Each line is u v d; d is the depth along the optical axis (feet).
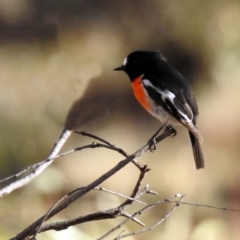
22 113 38.34
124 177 41.75
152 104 22.02
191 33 46.60
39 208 27.45
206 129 48.32
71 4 44.01
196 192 41.14
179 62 47.26
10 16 42.60
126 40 45.93
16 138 37.40
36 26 43.06
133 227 30.32
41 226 11.36
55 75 39.04
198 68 47.26
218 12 46.34
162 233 30.66
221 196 41.57
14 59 41.86
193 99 22.29
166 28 47.01
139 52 22.86
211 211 37.81
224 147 47.42
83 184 40.01
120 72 44.75
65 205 11.68
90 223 24.90
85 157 42.01
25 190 26.99
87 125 43.50
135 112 45.57
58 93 37.42
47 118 37.76
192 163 43.50
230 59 46.73
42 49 42.01
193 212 35.47
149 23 46.73
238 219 38.04
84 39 43.57
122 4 45.73
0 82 39.75
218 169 44.91
